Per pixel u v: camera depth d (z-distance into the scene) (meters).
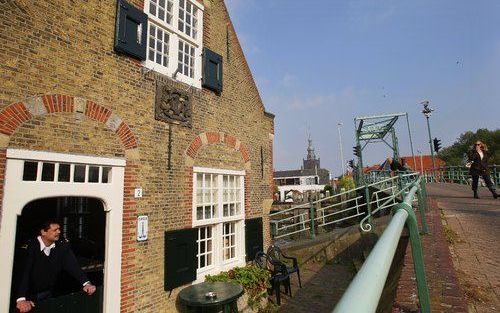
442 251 3.60
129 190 5.46
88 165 4.96
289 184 71.00
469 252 3.99
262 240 8.81
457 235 4.86
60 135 4.64
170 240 5.99
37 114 4.43
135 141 5.65
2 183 4.04
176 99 6.55
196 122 7.05
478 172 9.56
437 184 18.56
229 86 8.25
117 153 5.36
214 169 7.37
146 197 5.73
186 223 6.45
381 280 0.86
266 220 9.24
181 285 6.14
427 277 2.73
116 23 5.50
